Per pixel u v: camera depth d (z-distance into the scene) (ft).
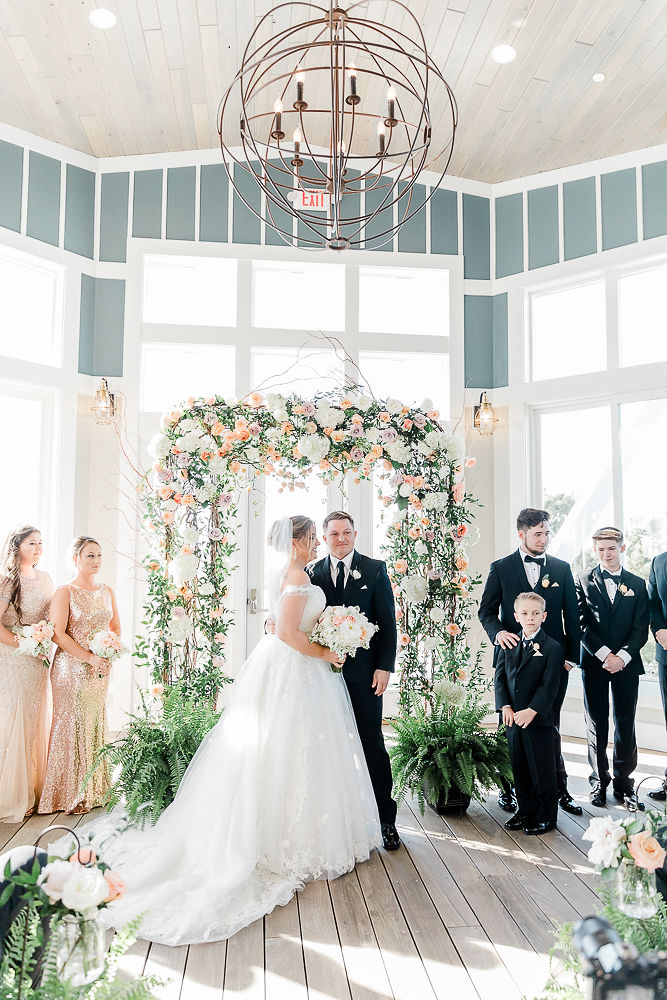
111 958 5.61
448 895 10.06
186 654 13.20
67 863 5.52
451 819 13.11
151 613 13.23
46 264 18.38
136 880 9.91
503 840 12.09
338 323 20.13
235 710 11.16
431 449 13.53
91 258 19.22
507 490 20.04
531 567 13.58
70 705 13.42
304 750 10.80
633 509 18.53
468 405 20.25
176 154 19.66
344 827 10.88
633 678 13.91
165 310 19.81
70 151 18.90
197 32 15.01
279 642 11.48
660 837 6.34
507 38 15.05
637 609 13.88
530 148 18.93
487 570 19.98
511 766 12.89
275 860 10.44
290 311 20.17
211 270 20.03
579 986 5.57
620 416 18.86
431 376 20.48
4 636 13.15
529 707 12.50
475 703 13.93
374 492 19.51
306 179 7.83
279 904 9.71
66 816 13.06
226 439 12.97
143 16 14.49
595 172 19.16
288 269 20.21
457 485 13.73
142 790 11.57
